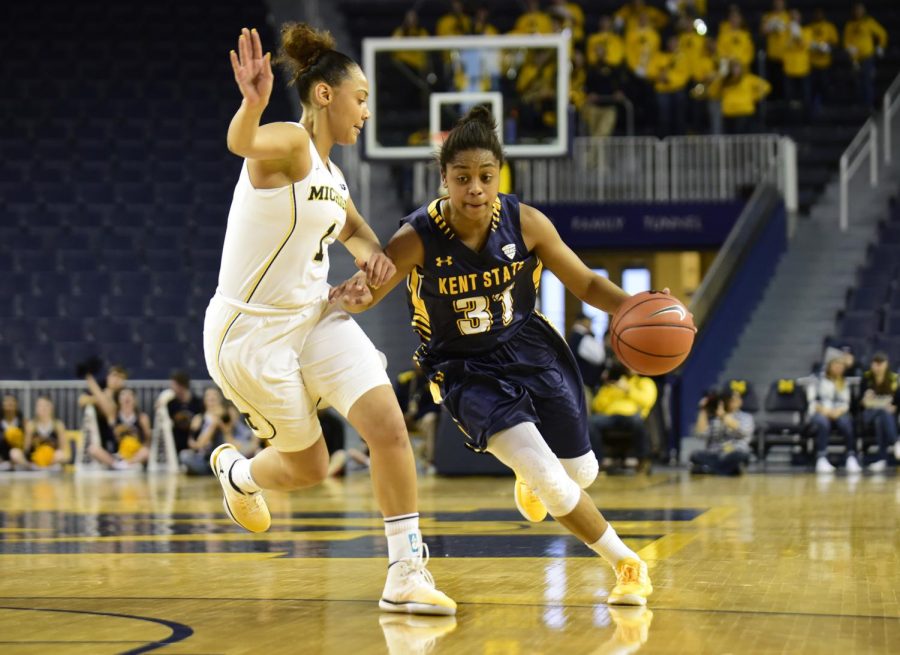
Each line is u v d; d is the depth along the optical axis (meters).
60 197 19.30
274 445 4.04
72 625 3.50
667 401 14.40
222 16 21.77
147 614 3.70
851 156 18.52
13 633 3.37
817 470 13.10
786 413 14.98
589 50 19.20
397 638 3.26
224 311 3.79
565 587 4.20
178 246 18.55
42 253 18.31
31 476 13.70
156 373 16.73
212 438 13.68
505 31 21.33
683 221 18.05
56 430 14.48
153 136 20.17
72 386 15.14
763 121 18.81
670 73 18.66
